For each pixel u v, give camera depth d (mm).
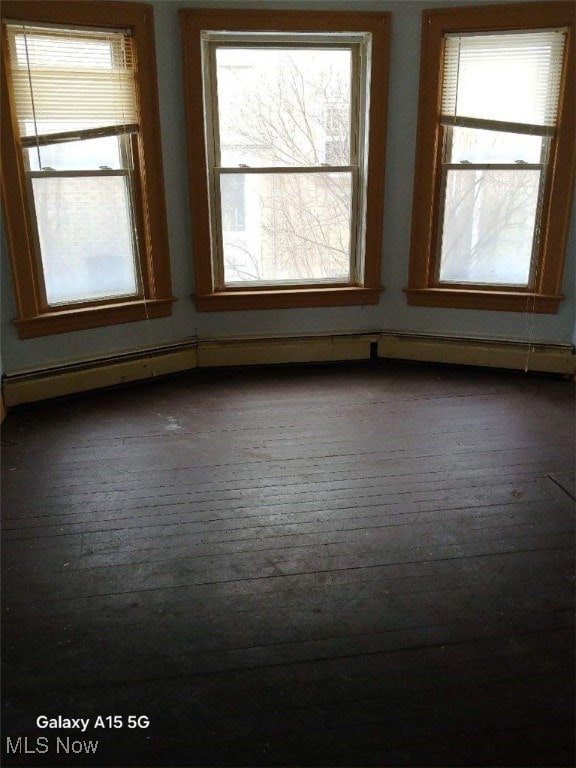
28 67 3244
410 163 3961
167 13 3566
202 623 1929
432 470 2852
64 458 3010
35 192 3463
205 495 2666
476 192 3945
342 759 1493
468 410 3521
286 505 2580
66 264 3664
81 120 3465
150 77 3594
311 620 1935
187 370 4172
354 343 4277
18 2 3121
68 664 1776
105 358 3809
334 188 4055
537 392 3781
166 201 3846
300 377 4078
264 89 3828
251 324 4199
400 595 2041
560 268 3859
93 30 3395
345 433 3248
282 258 4156
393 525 2428
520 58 3627
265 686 1697
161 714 1620
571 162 3670
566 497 2617
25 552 2291
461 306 4117
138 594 2062
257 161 3951
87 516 2520
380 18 3672
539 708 1618
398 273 4188
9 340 3520
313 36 3742
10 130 3238
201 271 4023
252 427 3336
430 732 1558
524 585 2082
